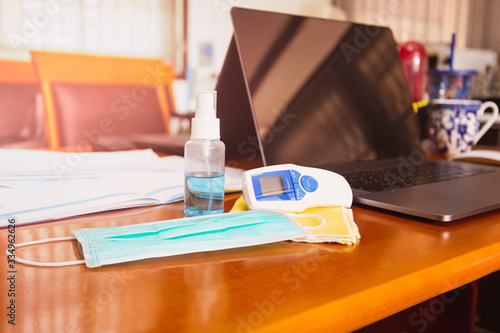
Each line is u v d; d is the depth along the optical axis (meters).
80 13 2.34
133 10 2.49
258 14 0.77
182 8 2.63
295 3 2.86
